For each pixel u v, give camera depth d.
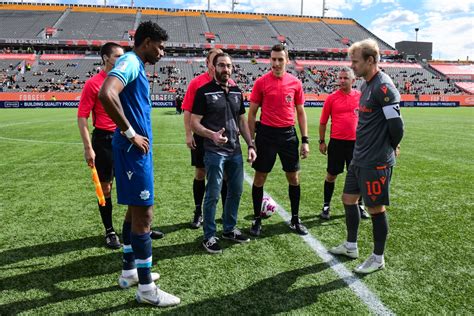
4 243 3.86
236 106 3.71
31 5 55.09
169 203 5.28
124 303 2.79
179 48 49.81
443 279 3.10
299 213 4.90
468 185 6.19
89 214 4.80
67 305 2.75
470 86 45.56
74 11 55.34
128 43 47.41
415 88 43.75
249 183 6.56
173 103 34.88
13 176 6.96
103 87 2.36
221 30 54.94
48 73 39.94
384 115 2.99
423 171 7.29
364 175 3.13
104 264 3.41
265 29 56.88
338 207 5.15
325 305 2.72
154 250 3.71
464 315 2.60
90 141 3.77
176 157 8.95
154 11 58.06
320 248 3.75
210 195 3.64
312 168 7.76
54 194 5.72
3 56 41.84
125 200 2.72
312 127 16.52
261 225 4.41
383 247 3.21
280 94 4.02
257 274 3.20
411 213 4.77
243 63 47.62
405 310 2.66
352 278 3.12
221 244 3.85
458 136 13.17
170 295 2.78
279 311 2.66
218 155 3.60
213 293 2.90
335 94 4.70
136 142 2.58
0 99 32.25
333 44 54.31
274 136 4.05
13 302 2.79
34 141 11.68
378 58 3.02
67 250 3.71
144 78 2.69
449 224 4.37
